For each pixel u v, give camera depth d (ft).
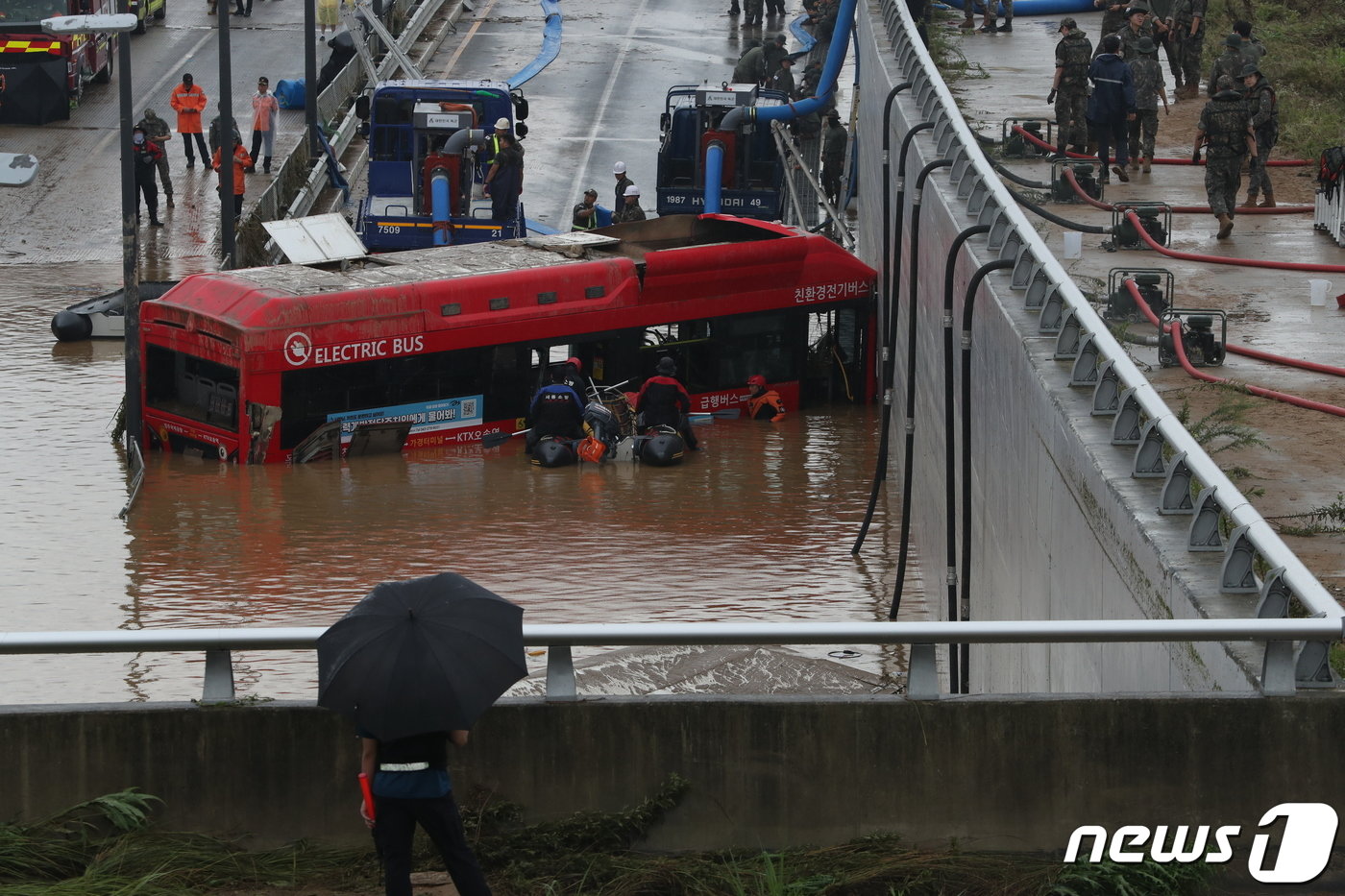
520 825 52.01
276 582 129.29
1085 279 120.78
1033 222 142.51
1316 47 227.20
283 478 161.99
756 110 260.83
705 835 51.98
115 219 259.39
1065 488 77.10
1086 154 166.09
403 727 42.39
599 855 50.83
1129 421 72.23
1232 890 49.49
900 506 157.58
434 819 44.19
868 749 51.57
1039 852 51.37
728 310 192.44
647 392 175.11
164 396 171.73
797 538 146.61
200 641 50.44
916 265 124.16
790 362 198.29
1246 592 55.98
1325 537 71.77
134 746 52.24
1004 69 216.13
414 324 172.04
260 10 420.77
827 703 51.55
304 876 50.72
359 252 182.09
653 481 164.96
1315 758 50.47
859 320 201.67
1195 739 50.75
